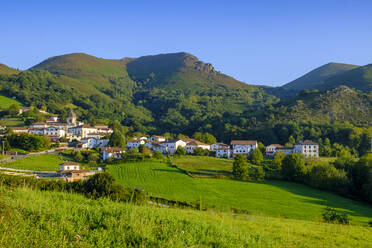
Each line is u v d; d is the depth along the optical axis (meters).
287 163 108.81
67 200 25.06
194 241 17.66
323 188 95.88
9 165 103.12
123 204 26.94
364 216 65.38
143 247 15.46
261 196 81.25
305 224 31.33
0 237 13.60
